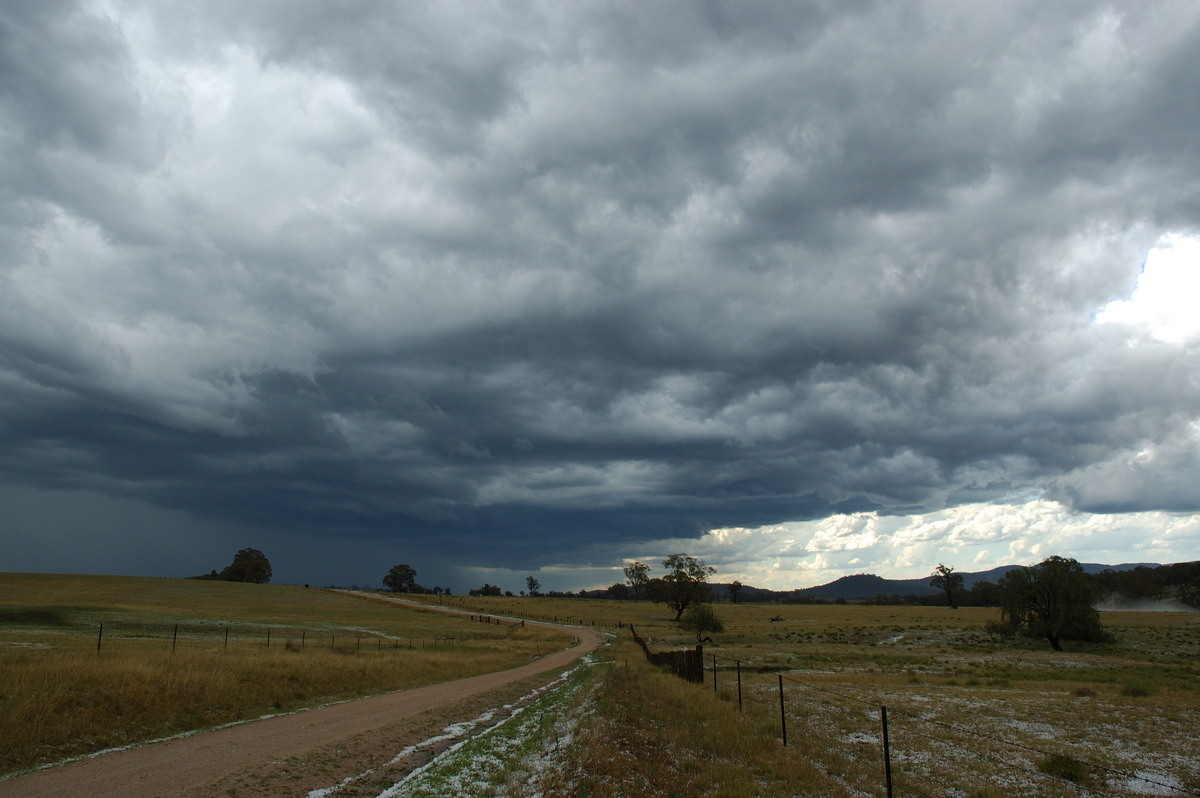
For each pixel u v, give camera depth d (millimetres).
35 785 13109
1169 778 17188
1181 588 191000
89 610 72250
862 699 29234
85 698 18391
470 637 76500
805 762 16766
